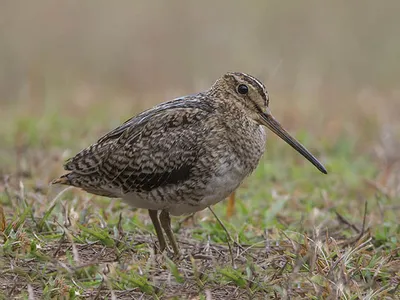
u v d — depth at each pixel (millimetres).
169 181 11266
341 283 10188
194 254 11508
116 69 27094
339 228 13188
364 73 26859
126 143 11391
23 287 10250
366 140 19500
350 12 29578
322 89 24938
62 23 28891
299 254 11125
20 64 26500
